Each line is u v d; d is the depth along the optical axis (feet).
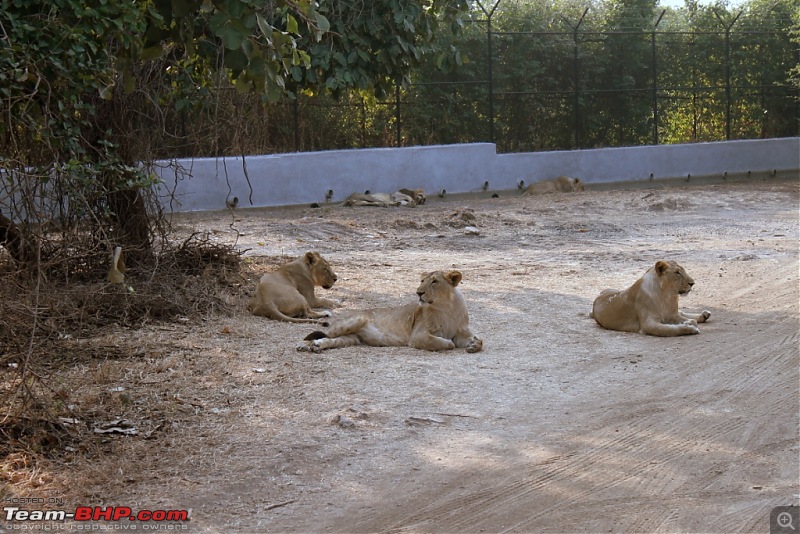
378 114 77.56
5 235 30.63
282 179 68.28
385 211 66.49
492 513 17.42
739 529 16.47
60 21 22.58
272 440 21.20
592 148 84.33
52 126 24.93
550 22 86.33
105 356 27.86
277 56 23.47
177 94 38.65
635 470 19.31
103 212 33.42
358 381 25.81
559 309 35.35
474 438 21.39
